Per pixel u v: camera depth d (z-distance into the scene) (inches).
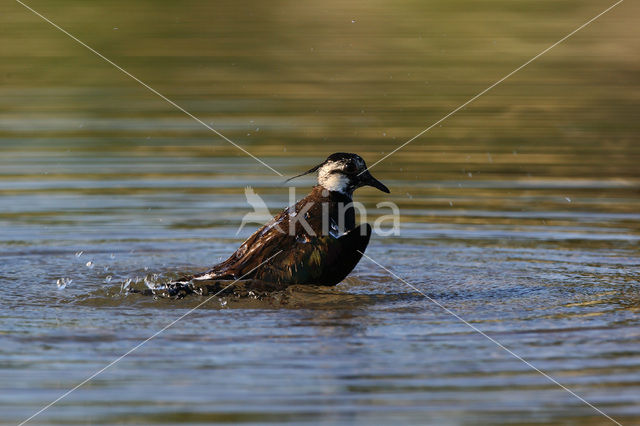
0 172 669.9
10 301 411.8
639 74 1026.1
